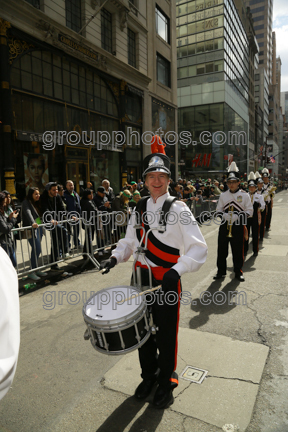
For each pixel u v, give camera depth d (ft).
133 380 8.24
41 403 7.51
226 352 9.35
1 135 31.50
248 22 167.84
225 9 100.99
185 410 7.02
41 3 34.91
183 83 105.19
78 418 6.97
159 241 6.88
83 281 17.08
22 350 10.01
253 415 6.79
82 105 42.96
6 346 2.53
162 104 63.46
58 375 8.61
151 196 7.31
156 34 61.11
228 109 105.09
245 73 149.28
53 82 38.01
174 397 7.46
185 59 104.78
